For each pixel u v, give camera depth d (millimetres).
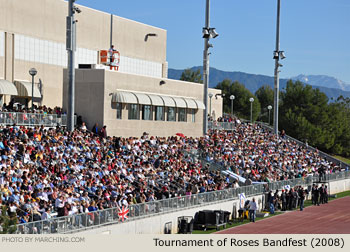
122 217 28922
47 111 45906
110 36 65875
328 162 73625
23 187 27125
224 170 50062
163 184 37656
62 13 58375
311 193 55375
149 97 53156
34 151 32688
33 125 41031
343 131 106812
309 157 70812
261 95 146250
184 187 38438
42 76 55750
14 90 49125
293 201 48750
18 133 35562
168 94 58094
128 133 50969
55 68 57469
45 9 56031
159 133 55656
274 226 38781
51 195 27391
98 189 30656
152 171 38875
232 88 133125
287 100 110250
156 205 32125
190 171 43156
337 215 45500
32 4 54344
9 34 51688
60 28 58062
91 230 26328
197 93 63656
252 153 58906
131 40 69938
